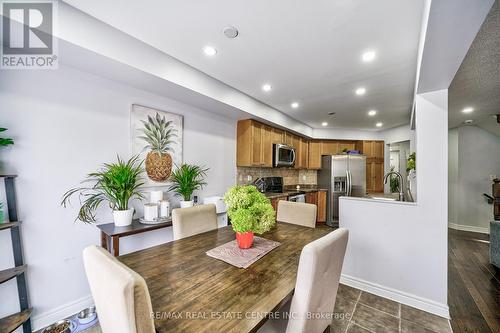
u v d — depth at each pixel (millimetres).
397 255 2086
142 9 1478
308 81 2611
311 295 888
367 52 1955
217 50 1975
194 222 1806
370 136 5566
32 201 1694
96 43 1624
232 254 1338
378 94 3004
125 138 2268
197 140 3035
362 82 2609
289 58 2090
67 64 1834
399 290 2064
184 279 1044
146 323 650
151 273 1100
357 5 1399
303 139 5211
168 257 1294
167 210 2301
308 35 1729
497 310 1908
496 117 3645
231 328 726
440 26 1130
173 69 2160
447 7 1000
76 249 1915
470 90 2555
